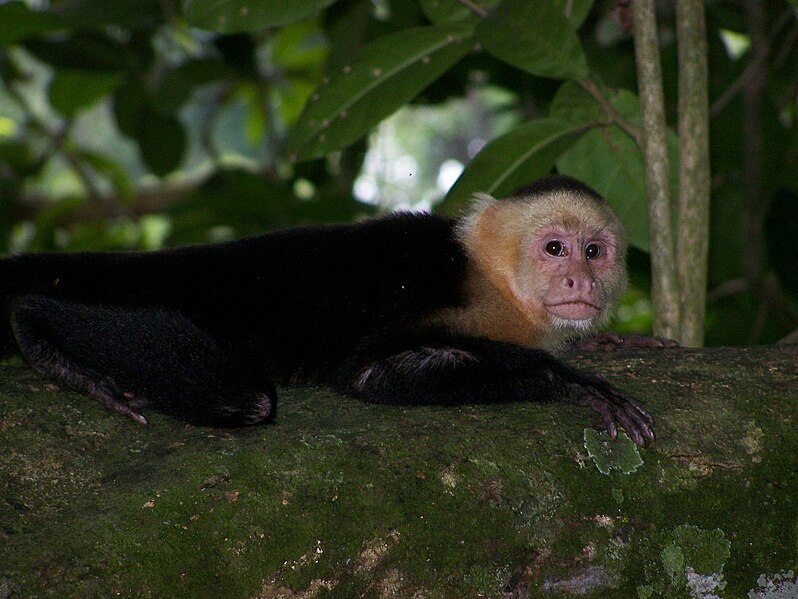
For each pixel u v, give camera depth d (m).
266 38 20.88
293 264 9.94
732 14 15.86
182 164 19.98
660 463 7.27
